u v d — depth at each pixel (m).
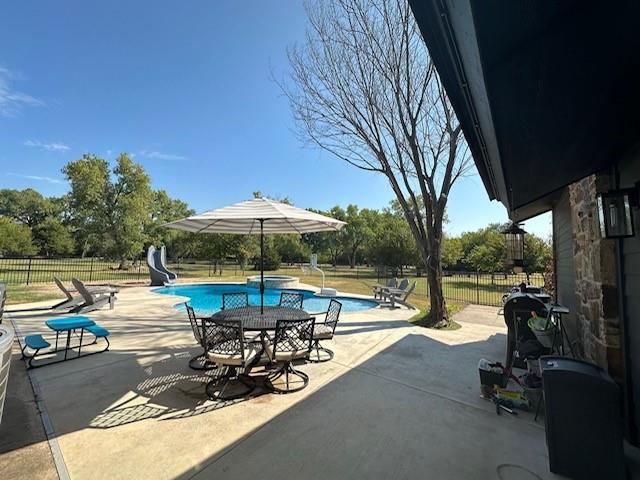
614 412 2.12
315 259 14.81
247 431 2.69
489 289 15.09
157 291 12.89
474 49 1.15
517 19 0.97
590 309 3.65
